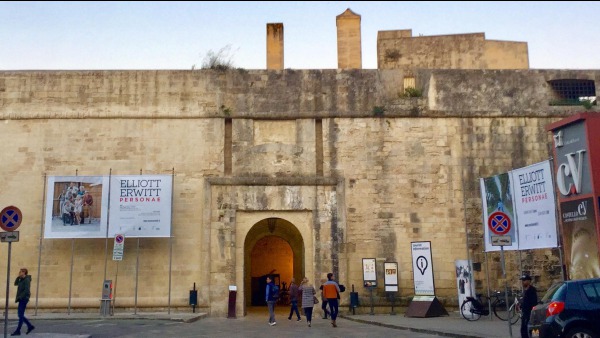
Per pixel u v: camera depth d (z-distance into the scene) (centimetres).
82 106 2708
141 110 2712
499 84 2816
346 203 2664
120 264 2575
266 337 1717
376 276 2573
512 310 2141
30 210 2609
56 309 2520
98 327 1959
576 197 1800
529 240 1991
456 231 2658
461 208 2680
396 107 2758
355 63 3156
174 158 2680
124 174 2653
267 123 2748
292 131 2747
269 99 2759
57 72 2733
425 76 2812
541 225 1927
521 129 2772
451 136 2748
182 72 2761
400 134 2744
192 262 2591
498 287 2612
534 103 2805
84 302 2530
